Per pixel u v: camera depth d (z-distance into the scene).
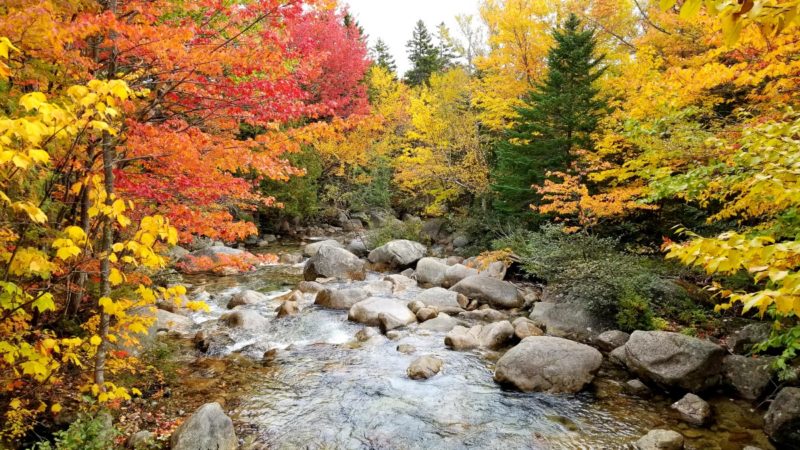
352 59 25.45
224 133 6.67
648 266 11.05
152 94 5.79
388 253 17.34
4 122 2.28
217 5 5.10
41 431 4.86
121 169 5.73
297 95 5.50
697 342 7.05
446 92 20.05
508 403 6.61
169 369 7.27
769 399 6.33
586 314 9.83
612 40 18.45
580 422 6.09
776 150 3.53
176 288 3.67
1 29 3.21
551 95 14.33
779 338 4.76
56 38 3.54
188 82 5.18
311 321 10.25
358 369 7.78
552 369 7.11
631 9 16.72
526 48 18.62
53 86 4.46
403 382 7.28
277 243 23.14
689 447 5.45
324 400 6.62
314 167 23.52
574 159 13.82
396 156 27.73
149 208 5.61
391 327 9.84
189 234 6.04
